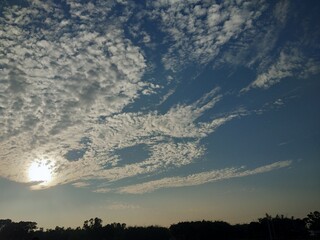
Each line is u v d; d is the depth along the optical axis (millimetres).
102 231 104125
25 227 102375
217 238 92125
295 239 88062
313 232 90750
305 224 90812
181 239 95875
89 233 104812
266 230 89500
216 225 94312
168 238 99688
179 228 97562
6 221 102562
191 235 94375
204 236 93188
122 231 104625
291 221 91312
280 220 91312
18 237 100062
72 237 105125
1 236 99750
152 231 102062
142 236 101500
